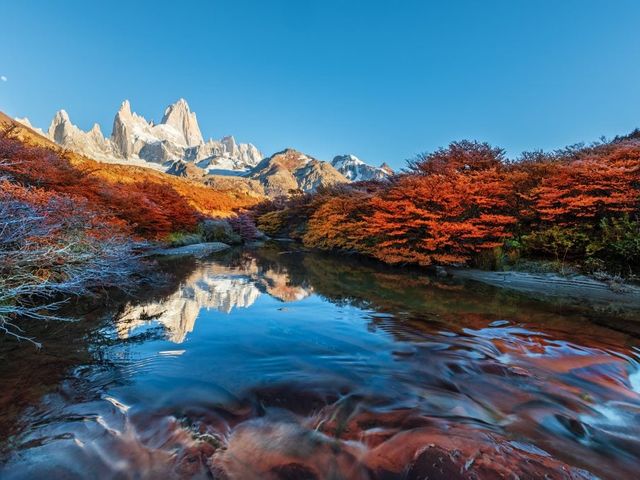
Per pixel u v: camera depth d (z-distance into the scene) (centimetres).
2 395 342
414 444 272
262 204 4653
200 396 346
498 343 526
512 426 307
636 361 464
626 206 985
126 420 300
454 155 1695
